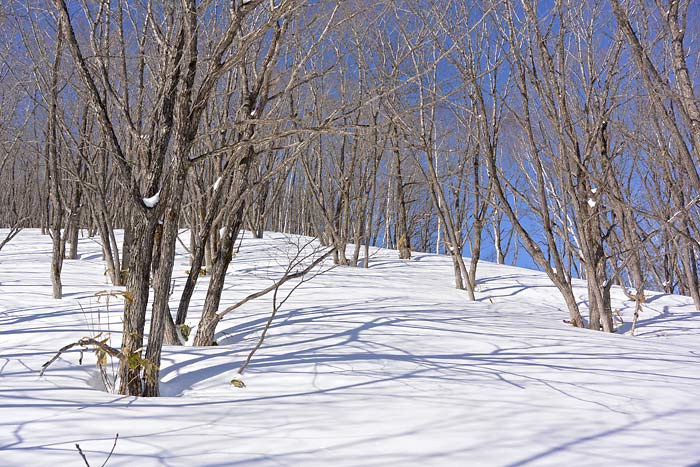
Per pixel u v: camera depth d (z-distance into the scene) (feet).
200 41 23.13
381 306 25.08
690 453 9.17
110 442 8.96
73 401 11.50
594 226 27.35
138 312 13.37
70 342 17.17
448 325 21.11
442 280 41.16
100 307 23.03
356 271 41.16
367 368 14.90
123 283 30.66
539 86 24.79
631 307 36.01
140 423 10.09
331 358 15.78
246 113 18.61
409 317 22.29
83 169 38.40
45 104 29.89
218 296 18.53
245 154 18.80
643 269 47.78
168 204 13.70
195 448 8.81
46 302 24.17
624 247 34.01
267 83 18.70
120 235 57.98
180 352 16.44
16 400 11.40
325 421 10.48
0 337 17.75
